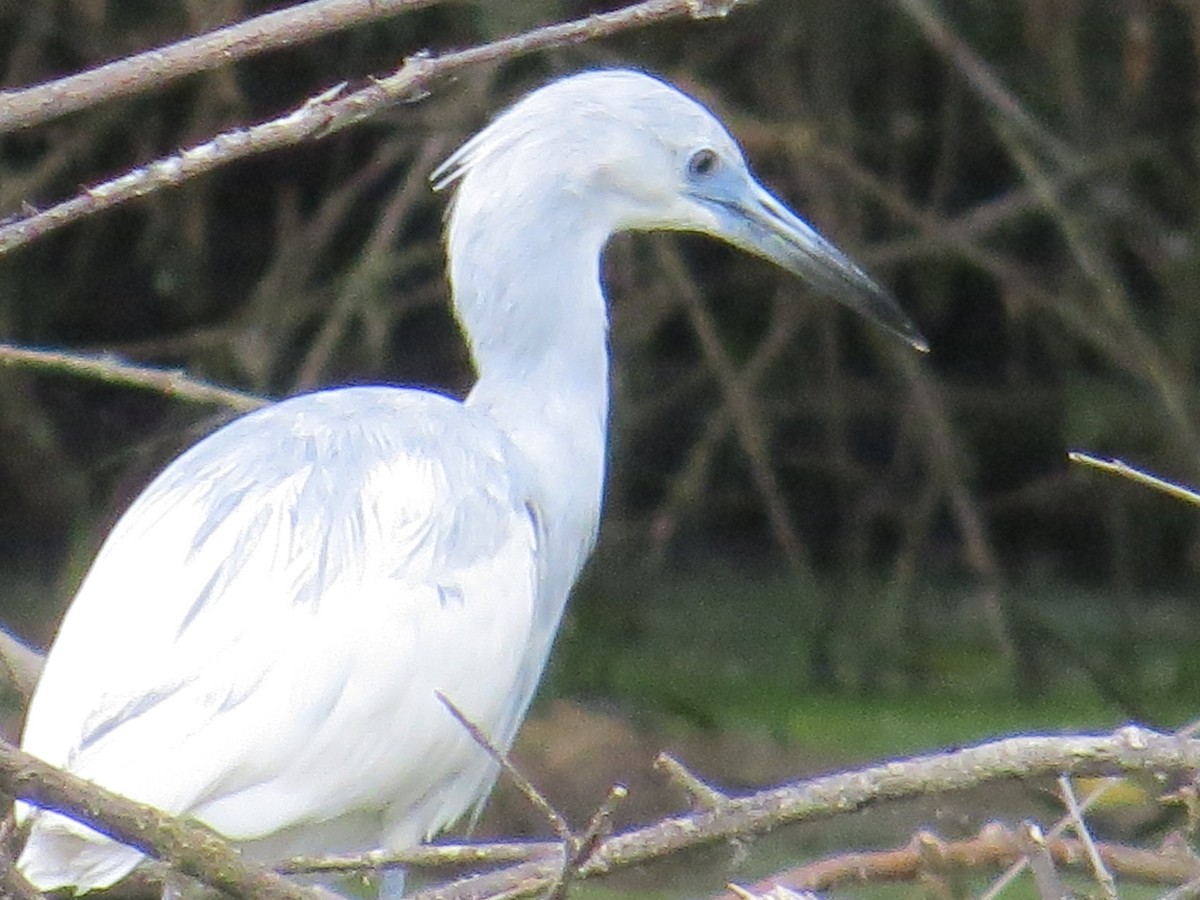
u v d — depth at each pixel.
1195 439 12.34
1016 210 12.63
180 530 5.32
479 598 5.54
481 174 6.15
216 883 3.45
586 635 13.65
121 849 4.74
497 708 5.62
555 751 11.48
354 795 5.32
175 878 4.66
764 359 13.16
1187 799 4.64
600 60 12.06
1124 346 12.40
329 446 5.59
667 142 6.21
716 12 4.07
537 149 6.10
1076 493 14.30
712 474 14.74
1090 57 13.05
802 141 12.01
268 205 13.64
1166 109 13.18
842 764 11.46
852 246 12.62
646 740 11.73
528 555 5.73
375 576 5.39
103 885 4.74
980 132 13.48
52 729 4.99
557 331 6.12
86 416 13.95
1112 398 13.60
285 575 5.27
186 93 13.06
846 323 14.09
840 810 4.01
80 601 5.29
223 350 13.02
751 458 13.60
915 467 14.43
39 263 13.75
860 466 14.49
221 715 5.07
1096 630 13.74
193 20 11.68
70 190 13.36
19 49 12.48
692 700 12.48
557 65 11.89
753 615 13.81
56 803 3.33
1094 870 4.56
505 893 4.19
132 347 12.51
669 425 14.64
